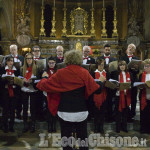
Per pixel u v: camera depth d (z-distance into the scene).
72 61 2.40
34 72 4.32
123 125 4.38
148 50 12.84
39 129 4.55
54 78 2.35
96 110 4.25
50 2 14.95
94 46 13.01
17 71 4.38
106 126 4.54
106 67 4.45
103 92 4.21
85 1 15.23
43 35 13.22
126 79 4.31
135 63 4.44
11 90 4.12
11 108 4.18
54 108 2.45
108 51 5.14
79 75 2.33
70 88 2.30
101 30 13.98
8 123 4.55
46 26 14.95
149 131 4.27
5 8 12.69
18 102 4.77
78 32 12.95
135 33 13.02
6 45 13.00
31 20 14.05
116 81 3.96
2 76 3.87
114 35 13.03
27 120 4.63
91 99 4.36
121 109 4.25
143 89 4.27
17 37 12.95
